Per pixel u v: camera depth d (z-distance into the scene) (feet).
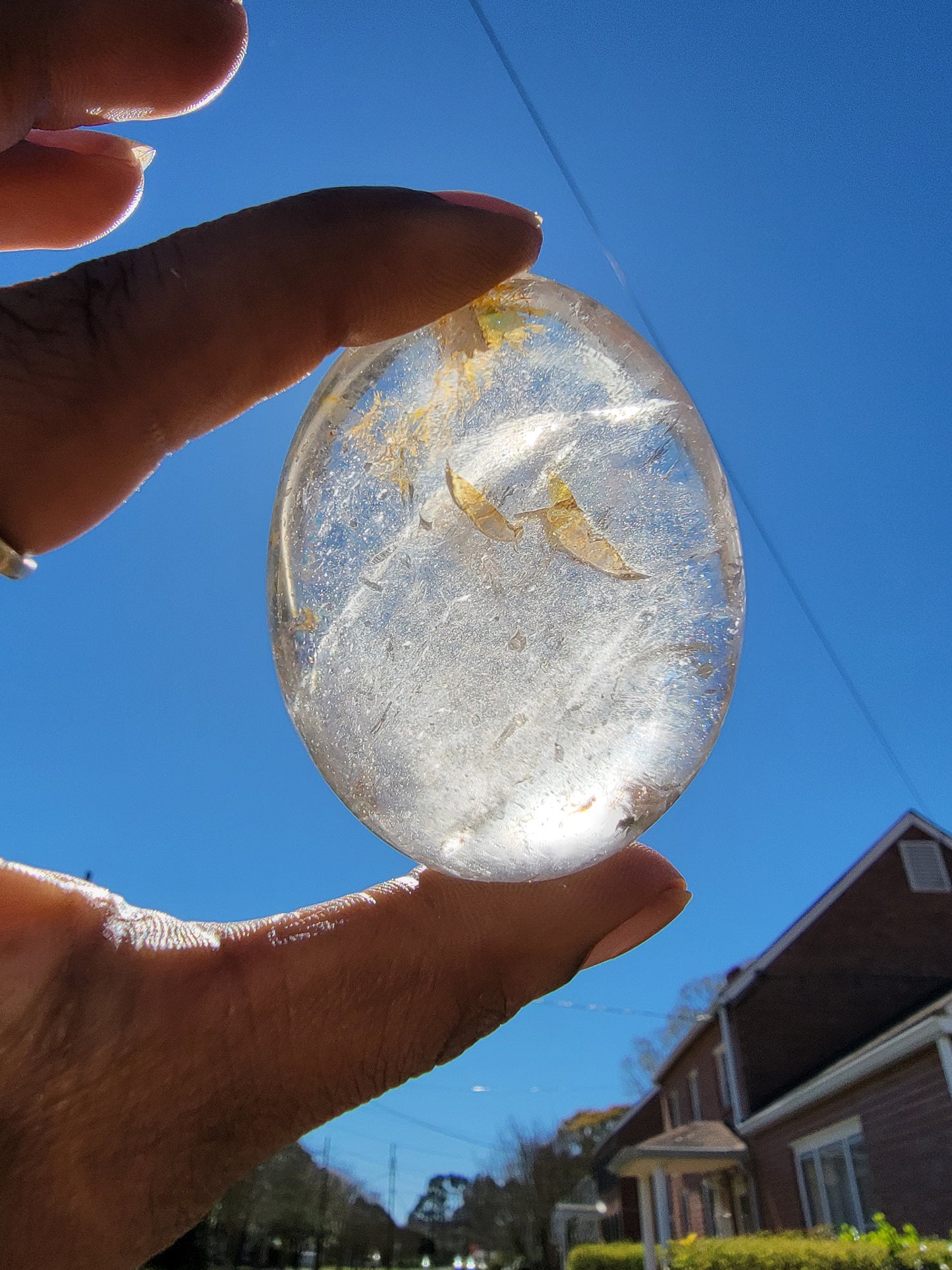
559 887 0.31
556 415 0.29
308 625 0.29
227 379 0.21
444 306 0.24
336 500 0.29
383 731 0.28
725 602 0.30
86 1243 0.24
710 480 0.31
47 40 0.25
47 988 0.24
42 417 0.20
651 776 0.29
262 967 0.27
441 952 0.29
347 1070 0.28
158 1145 0.25
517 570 0.28
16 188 0.32
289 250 0.22
